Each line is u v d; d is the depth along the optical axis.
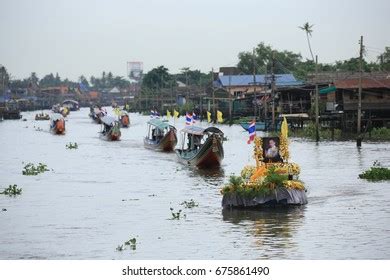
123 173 97.50
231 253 50.59
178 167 104.50
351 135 154.25
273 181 65.62
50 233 58.28
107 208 68.69
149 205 69.81
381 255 49.34
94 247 53.34
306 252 50.41
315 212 63.38
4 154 131.12
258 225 58.91
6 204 72.12
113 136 165.25
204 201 71.38
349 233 55.53
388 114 160.62
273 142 68.25
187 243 53.72
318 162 104.31
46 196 76.88
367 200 68.88
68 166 107.88
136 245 53.56
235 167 102.75
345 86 157.88
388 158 108.06
